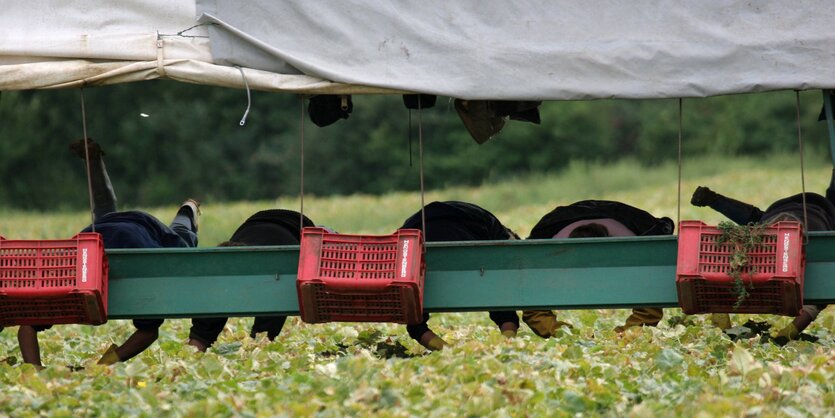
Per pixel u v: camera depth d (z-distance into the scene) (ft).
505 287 80.59
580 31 79.36
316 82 79.41
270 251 80.74
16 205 485.56
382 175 490.49
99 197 94.58
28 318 79.46
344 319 79.15
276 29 79.77
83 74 79.56
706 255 77.97
